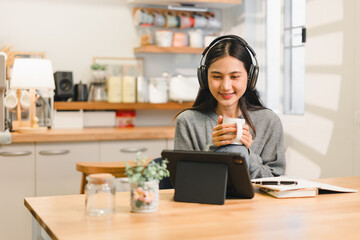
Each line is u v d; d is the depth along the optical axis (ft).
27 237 11.18
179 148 6.74
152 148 12.25
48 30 13.10
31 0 12.91
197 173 4.81
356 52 9.72
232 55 5.85
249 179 4.78
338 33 10.24
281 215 4.25
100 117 13.44
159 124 14.34
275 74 13.35
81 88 12.95
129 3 13.78
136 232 3.69
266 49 13.76
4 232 11.00
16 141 10.91
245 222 4.00
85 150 11.61
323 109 10.73
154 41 13.92
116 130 12.35
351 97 9.86
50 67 11.48
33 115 11.66
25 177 11.10
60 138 11.30
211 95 6.66
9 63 12.52
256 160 5.94
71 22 13.30
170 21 13.76
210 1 13.58
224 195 4.69
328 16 10.55
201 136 6.67
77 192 11.59
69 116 12.85
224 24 14.88
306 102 11.33
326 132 10.62
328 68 10.55
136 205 4.32
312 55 11.12
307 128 11.27
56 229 3.77
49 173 11.31
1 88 11.03
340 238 3.54
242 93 6.06
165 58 14.29
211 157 4.75
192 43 13.87
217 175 4.73
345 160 10.04
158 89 13.52
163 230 3.75
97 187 4.25
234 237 3.55
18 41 12.82
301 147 11.46
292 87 12.59
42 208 4.51
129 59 13.89
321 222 4.00
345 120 10.03
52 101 12.48
